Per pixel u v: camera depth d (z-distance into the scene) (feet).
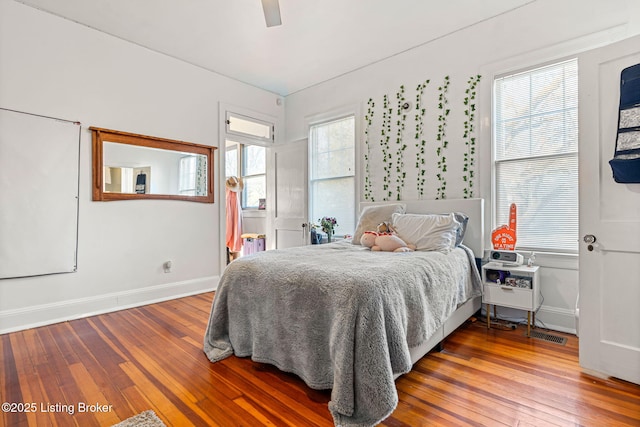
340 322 5.27
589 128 6.56
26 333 8.86
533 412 5.31
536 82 9.56
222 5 9.41
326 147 15.15
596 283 6.50
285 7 9.50
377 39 11.38
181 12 9.75
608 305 6.37
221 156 14.12
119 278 11.16
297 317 6.14
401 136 12.37
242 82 14.96
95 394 5.89
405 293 6.03
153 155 12.00
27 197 9.35
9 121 9.05
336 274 5.91
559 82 9.18
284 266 6.83
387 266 6.46
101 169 10.70
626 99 6.00
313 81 14.99
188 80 13.04
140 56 11.68
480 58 10.42
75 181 10.20
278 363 6.50
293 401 5.66
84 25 10.39
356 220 13.74
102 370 6.76
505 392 5.91
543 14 9.25
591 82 6.53
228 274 7.64
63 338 8.50
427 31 10.90
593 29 8.49
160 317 10.25
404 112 12.27
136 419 5.15
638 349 6.04
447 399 5.70
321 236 14.97
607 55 6.32
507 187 10.07
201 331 9.03
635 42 5.96
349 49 12.08
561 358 7.30
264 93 15.92
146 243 11.84
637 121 5.86
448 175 11.16
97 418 5.20
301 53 12.36
